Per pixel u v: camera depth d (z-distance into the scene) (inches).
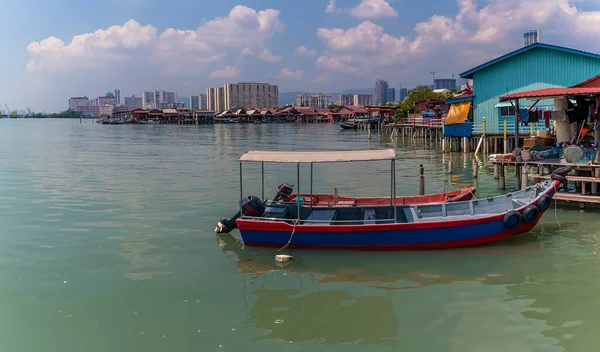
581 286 392.8
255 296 390.0
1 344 320.5
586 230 538.9
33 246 517.3
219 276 433.1
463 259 464.1
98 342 322.0
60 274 438.0
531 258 461.1
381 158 489.1
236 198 774.5
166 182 946.1
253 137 2645.2
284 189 599.2
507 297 376.2
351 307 367.2
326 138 2480.3
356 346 311.1
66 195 803.4
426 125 1820.9
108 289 404.5
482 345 306.3
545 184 540.4
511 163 720.3
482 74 1318.9
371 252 491.5
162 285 412.2
